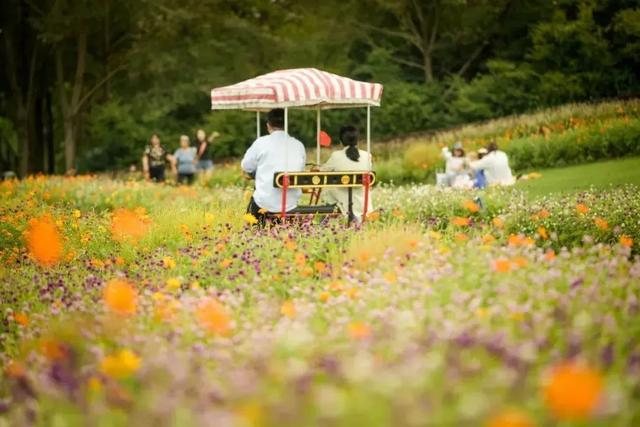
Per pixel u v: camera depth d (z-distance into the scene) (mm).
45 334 7301
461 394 4293
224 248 10633
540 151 27562
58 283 9422
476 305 6309
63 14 38812
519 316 5906
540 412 4207
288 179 12953
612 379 4711
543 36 40750
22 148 41438
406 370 4348
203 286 9539
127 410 4676
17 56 40844
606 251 8695
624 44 40000
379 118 42812
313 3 47375
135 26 43062
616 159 26469
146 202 19953
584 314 5832
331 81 13281
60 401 4867
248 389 4469
